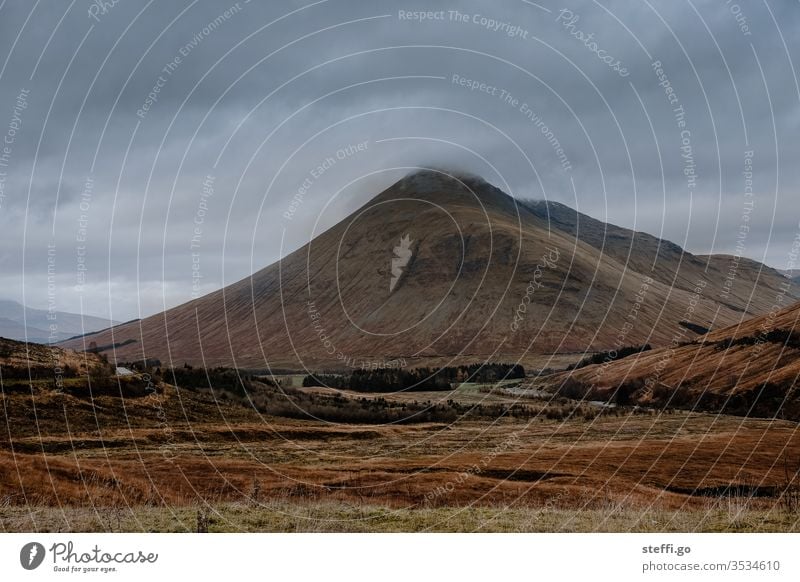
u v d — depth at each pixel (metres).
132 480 38.59
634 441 63.81
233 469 46.72
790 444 58.44
